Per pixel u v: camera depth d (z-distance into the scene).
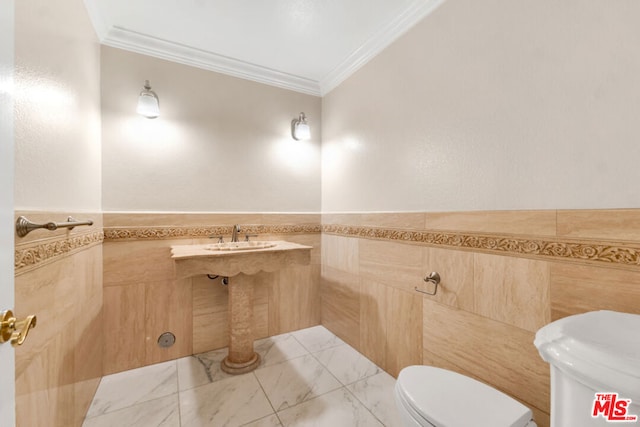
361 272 1.99
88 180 1.45
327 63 2.12
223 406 1.45
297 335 2.28
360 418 1.37
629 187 0.85
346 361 1.89
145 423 1.33
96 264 1.56
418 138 1.56
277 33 1.78
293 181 2.37
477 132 1.27
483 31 1.24
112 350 1.73
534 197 1.07
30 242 0.83
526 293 1.09
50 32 1.00
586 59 0.94
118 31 1.71
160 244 1.86
